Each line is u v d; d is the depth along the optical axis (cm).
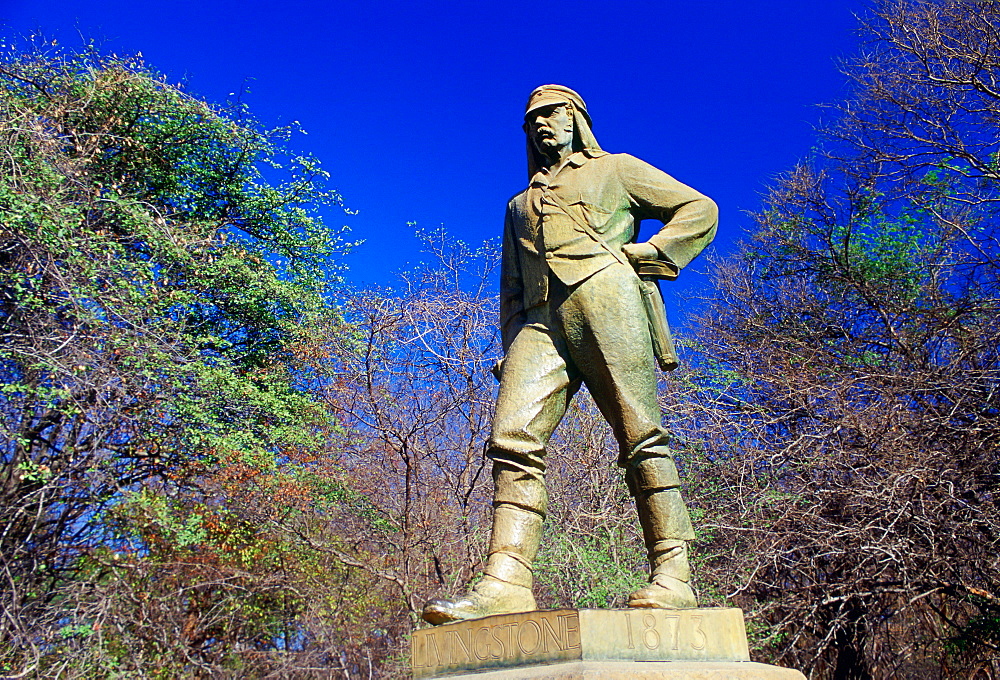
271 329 1584
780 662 1125
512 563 299
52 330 1112
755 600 1124
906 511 998
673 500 307
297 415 1484
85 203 1240
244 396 1341
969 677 1081
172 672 1242
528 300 340
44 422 1189
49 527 1215
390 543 1441
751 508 1103
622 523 1134
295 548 1448
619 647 253
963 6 1408
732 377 1358
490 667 265
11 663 994
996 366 1180
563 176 349
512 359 333
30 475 1052
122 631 1214
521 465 311
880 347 1468
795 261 1641
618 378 317
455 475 1488
